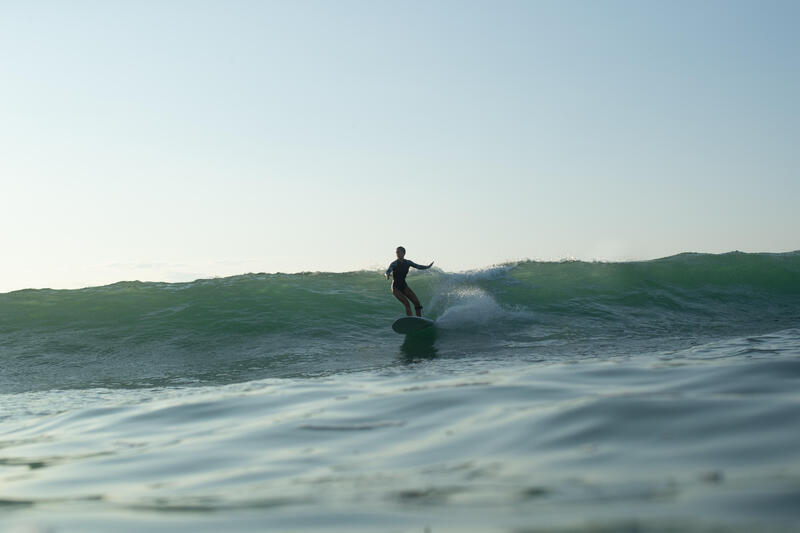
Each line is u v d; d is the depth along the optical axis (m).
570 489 2.33
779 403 3.50
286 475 2.92
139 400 6.79
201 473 3.11
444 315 14.71
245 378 10.34
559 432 3.25
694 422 3.21
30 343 13.30
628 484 2.33
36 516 2.51
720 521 1.88
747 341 9.09
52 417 5.67
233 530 2.18
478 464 2.81
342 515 2.25
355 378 6.89
